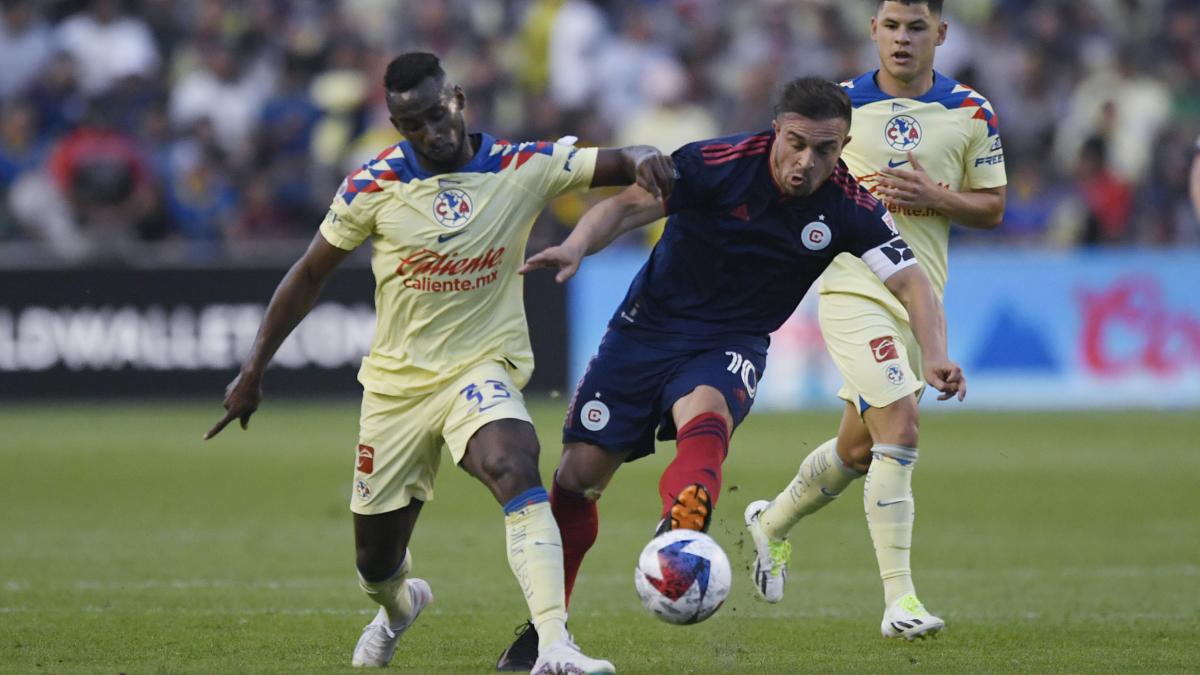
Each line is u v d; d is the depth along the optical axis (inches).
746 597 1092.5
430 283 773.9
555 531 751.1
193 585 1129.4
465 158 777.6
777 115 809.5
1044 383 2465.6
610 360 849.5
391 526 798.5
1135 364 2474.2
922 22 980.6
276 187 2645.2
